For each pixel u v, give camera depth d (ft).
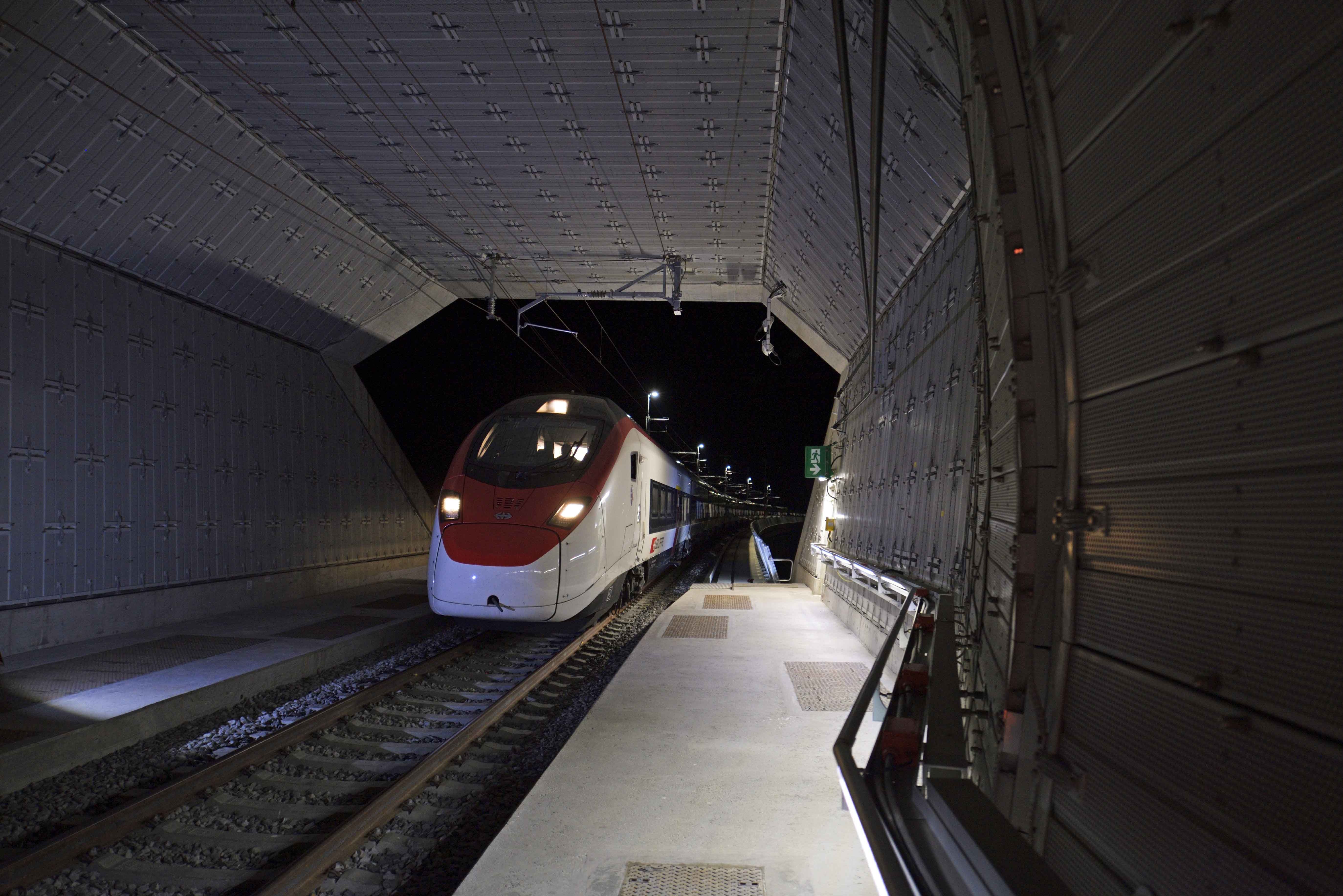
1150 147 5.71
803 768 14.60
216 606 33.99
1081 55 6.73
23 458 25.70
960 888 5.12
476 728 18.21
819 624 31.89
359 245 38.63
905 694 10.76
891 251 25.27
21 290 25.90
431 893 11.48
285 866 12.63
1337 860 3.71
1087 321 6.83
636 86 25.11
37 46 21.35
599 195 33.96
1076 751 6.63
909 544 22.79
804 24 20.02
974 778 9.68
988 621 10.23
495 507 28.04
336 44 23.15
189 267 32.19
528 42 22.94
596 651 29.63
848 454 40.52
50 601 26.50
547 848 11.23
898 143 19.36
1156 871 5.32
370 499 48.24
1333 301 3.94
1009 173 7.79
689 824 12.06
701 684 21.12
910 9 14.14
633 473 33.91
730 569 74.33
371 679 25.21
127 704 19.27
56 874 12.03
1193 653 5.11
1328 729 3.87
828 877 10.34
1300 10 4.16
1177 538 5.37
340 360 45.62
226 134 27.96
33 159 24.07
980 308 11.10
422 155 30.27
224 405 35.37
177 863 12.66
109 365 29.19
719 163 30.30
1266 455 4.47
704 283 46.93
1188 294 5.27
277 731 18.47
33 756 16.11
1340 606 3.86
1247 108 4.61
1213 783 4.77
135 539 30.04
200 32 22.57
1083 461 6.89
